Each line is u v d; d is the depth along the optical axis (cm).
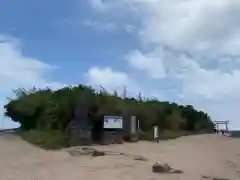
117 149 2277
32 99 2756
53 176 1338
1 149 1959
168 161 1825
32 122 2745
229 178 1462
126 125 3027
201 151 2433
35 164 1570
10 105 2795
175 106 4769
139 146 2564
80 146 2364
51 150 2094
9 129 2912
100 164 1617
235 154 2328
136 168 1541
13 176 1309
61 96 2753
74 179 1297
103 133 2733
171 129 4403
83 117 2717
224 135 4825
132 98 3800
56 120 2625
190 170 1579
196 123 5347
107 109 2947
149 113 3734
